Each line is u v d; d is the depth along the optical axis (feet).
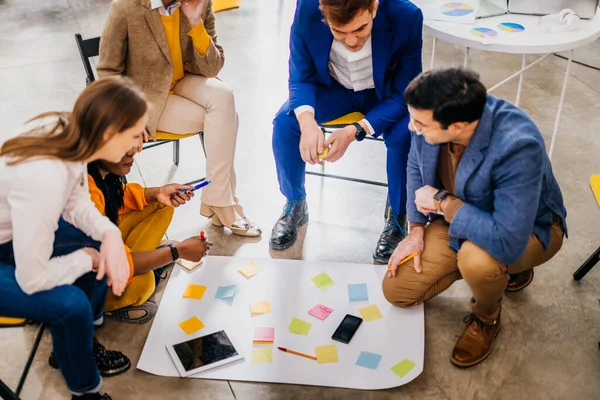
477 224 6.70
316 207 9.86
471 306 8.19
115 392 7.04
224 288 8.25
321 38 8.29
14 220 5.59
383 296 8.20
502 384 7.20
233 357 7.32
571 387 7.17
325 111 8.84
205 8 8.75
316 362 7.33
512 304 8.21
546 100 12.42
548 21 9.22
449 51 14.29
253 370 7.23
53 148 5.62
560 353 7.57
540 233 7.00
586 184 10.28
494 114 6.55
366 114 9.05
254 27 15.17
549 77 13.19
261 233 9.30
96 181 7.02
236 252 8.95
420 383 7.19
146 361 7.32
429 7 9.84
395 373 7.21
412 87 6.23
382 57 8.26
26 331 7.75
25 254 5.65
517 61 13.88
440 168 7.32
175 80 8.93
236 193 10.10
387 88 8.66
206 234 9.27
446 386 7.17
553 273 8.68
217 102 8.54
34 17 15.65
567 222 9.53
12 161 5.61
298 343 7.56
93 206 6.39
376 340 7.60
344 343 7.54
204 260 8.70
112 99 5.62
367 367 7.27
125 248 6.74
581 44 8.91
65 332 6.04
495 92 12.68
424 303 8.23
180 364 7.24
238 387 7.09
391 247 8.82
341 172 10.68
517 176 6.35
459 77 6.03
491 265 6.79
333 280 8.43
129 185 7.91
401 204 8.77
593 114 12.01
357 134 8.33
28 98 12.35
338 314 7.94
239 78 13.08
